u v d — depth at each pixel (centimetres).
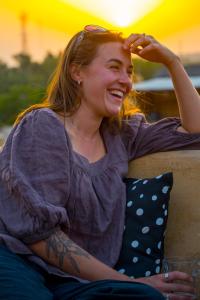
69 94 262
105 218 253
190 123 284
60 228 239
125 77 262
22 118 256
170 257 269
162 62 285
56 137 244
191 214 271
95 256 253
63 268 233
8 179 236
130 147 284
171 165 277
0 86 2033
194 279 265
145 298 209
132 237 258
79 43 262
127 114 290
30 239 231
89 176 254
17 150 242
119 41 264
